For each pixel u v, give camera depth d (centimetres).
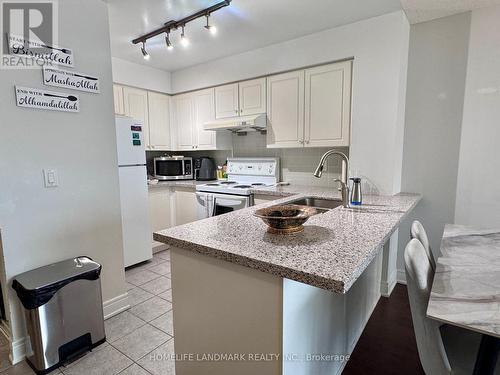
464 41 220
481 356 94
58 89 171
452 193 235
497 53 211
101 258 200
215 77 337
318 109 268
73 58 177
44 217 170
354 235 122
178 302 128
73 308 162
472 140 224
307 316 109
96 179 194
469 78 221
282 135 295
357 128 242
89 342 170
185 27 246
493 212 221
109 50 196
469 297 95
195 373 126
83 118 185
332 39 250
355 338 181
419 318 103
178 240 117
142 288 250
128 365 159
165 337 183
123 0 200
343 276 80
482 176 223
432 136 239
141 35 260
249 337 104
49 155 170
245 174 352
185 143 388
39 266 169
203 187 325
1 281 170
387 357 170
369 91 234
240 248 105
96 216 196
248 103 317
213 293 113
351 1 204
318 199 245
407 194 243
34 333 150
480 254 134
